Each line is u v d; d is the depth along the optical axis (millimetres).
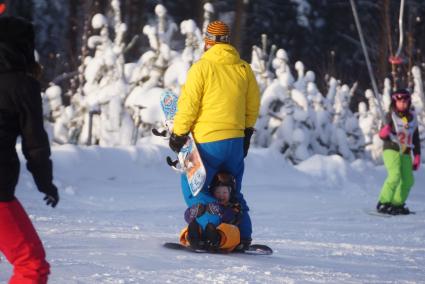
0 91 9930
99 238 18938
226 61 17562
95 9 84500
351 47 112375
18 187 30344
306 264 16797
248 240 18062
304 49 107375
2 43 10117
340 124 53656
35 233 10383
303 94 49656
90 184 33281
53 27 91562
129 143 45781
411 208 34062
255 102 18062
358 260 18234
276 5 106688
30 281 10211
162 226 23484
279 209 31000
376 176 43531
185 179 17891
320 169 41812
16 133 10117
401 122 30859
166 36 48438
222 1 93500
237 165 17891
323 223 27234
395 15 106875
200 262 15836
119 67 47406
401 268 17062
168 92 18891
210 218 17500
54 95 49344
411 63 92750
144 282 13211
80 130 48062
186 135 17422
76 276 13336
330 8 111875
